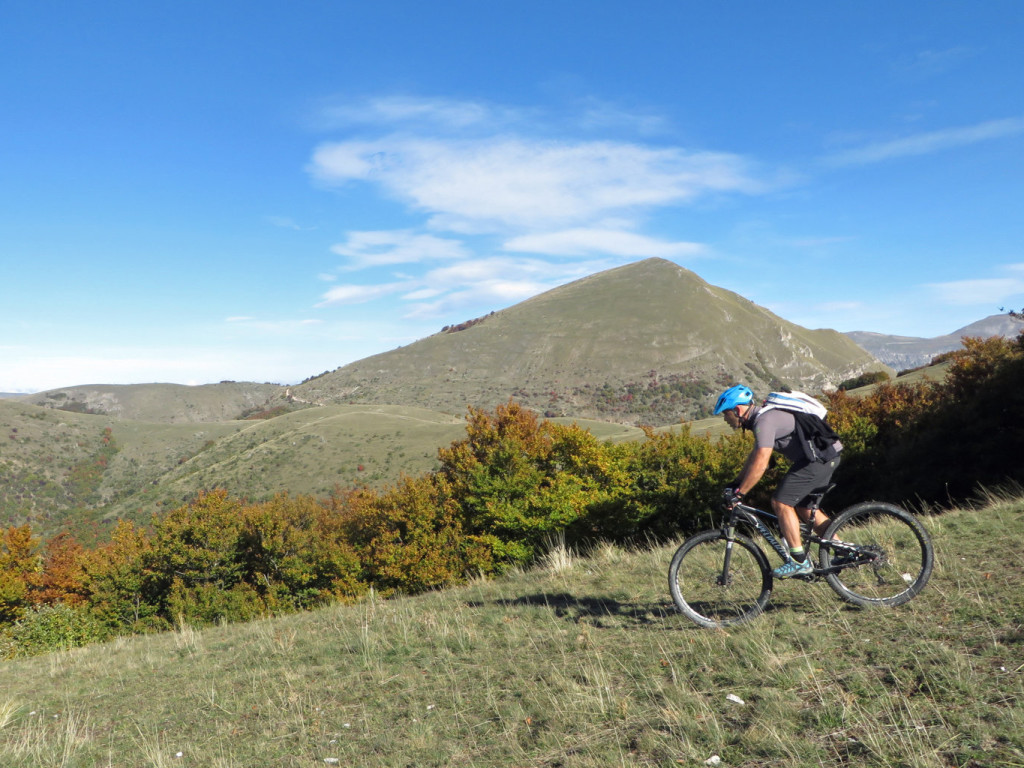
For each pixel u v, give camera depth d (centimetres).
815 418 469
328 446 12575
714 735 338
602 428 11525
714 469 1889
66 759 489
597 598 659
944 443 1892
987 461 1720
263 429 15300
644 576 708
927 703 327
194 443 19088
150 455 18312
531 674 485
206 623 3212
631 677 437
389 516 2972
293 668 646
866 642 411
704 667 426
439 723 437
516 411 3238
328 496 10269
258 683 618
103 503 15600
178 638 1029
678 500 1911
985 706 312
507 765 364
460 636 611
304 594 3328
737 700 372
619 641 511
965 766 275
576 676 461
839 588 479
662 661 451
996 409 1788
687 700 381
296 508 4359
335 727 469
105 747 517
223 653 813
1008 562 504
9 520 14512
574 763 345
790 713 346
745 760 316
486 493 2398
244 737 485
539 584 815
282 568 3356
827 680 373
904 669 366
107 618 3362
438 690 498
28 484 15925
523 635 584
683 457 1942
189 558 3425
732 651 440
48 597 4462
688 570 655
